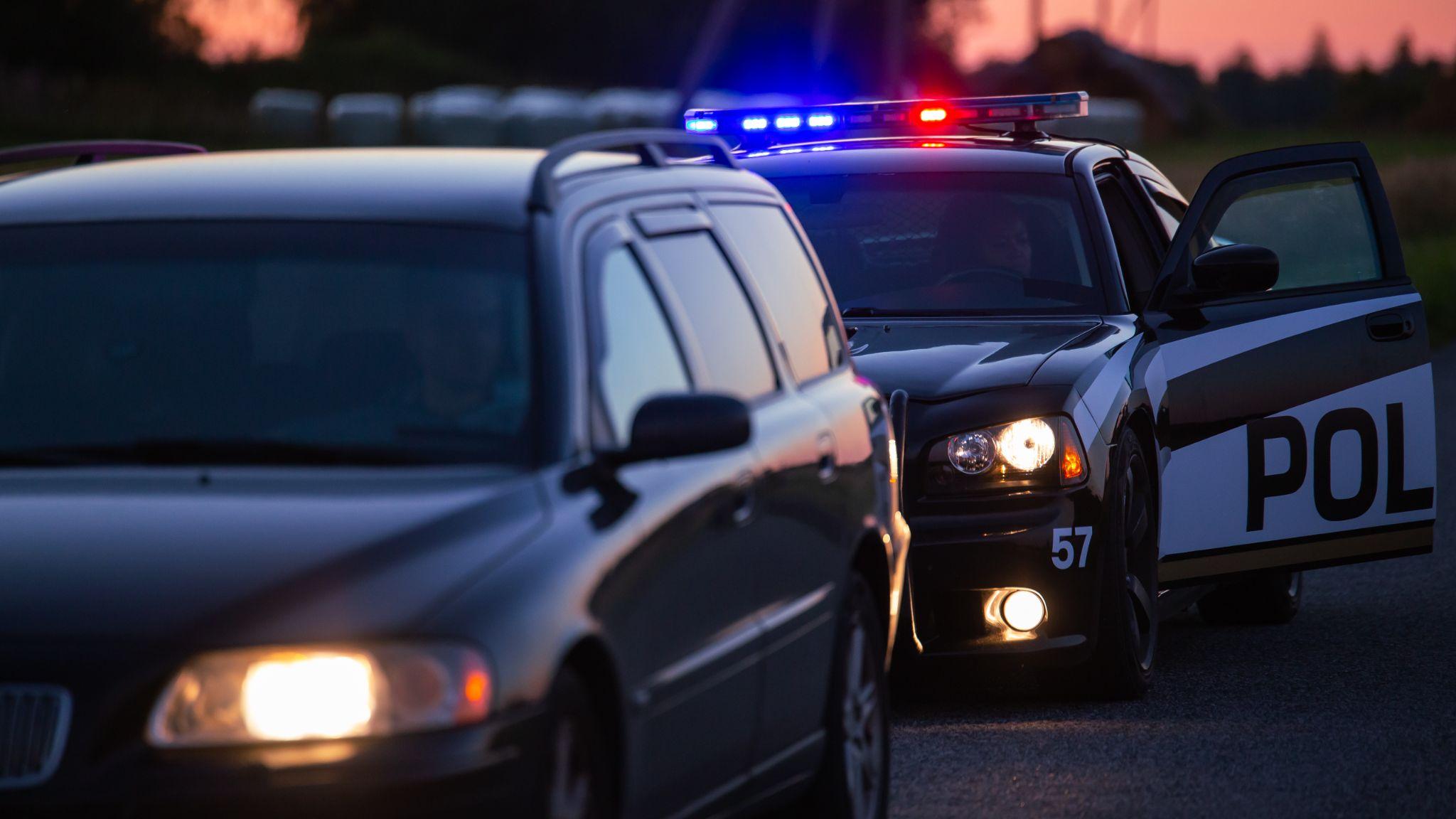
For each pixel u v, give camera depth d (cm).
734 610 1577
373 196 1644
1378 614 3253
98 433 1501
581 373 1481
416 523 1302
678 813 1487
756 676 1616
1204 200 2869
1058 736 2356
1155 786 2111
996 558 2411
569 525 1351
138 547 1293
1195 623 3259
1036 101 3084
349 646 1211
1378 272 3022
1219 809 2017
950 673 2759
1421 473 2994
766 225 2006
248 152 1866
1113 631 2483
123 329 1571
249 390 1508
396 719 1198
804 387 1906
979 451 2436
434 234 1585
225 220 1648
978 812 2011
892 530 2045
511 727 1221
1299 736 2352
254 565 1259
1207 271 2769
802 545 1744
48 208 1703
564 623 1281
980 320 2775
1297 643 3016
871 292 2856
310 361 1518
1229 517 2822
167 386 1523
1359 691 2633
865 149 3084
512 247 1554
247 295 1577
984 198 2925
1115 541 2478
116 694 1197
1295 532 2886
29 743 1199
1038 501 2423
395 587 1241
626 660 1368
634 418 1441
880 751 1945
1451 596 3400
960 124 3142
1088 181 2911
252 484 1401
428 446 1437
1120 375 2570
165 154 2066
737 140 3238
